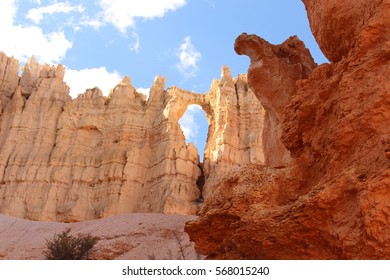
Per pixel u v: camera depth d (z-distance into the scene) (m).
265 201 8.66
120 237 24.67
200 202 40.56
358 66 7.94
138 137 47.22
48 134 48.19
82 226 28.16
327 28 9.59
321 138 8.40
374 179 6.31
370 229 6.03
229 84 49.19
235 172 10.04
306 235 7.38
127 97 50.47
